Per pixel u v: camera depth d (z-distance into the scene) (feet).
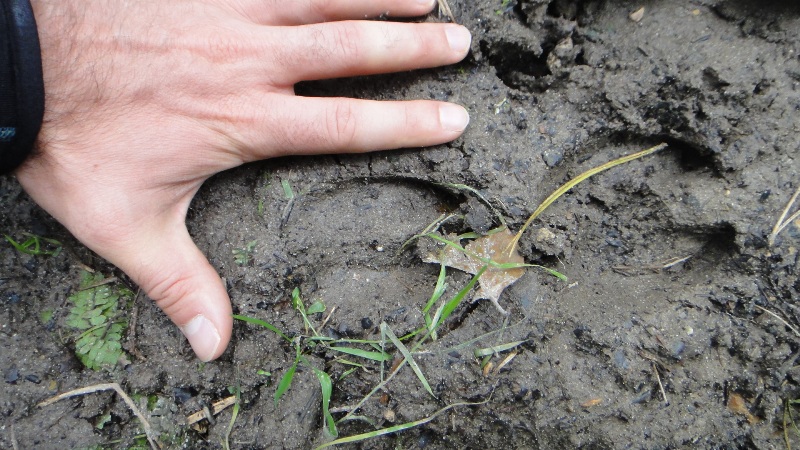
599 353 0.96
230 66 0.93
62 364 1.00
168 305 0.94
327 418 0.93
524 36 1.02
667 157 1.03
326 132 0.95
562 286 1.00
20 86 0.83
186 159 0.94
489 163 1.00
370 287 1.01
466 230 1.02
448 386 0.95
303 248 1.00
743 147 0.99
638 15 1.03
